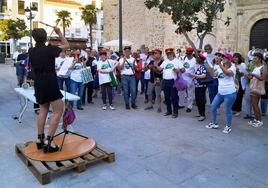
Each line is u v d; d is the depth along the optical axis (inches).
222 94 257.6
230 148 221.3
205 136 249.8
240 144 230.5
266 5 730.8
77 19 2110.0
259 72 273.7
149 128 273.3
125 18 907.4
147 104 388.5
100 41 1977.1
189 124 287.7
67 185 163.6
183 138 243.9
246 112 313.7
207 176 174.7
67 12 1822.1
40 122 189.6
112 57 449.7
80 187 161.5
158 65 335.6
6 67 1087.6
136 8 872.3
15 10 1819.6
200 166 188.7
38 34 181.6
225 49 659.4
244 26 772.0
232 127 278.2
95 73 411.5
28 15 941.8
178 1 350.9
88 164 190.1
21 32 1450.5
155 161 195.8
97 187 161.3
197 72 301.1
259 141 238.1
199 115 321.1
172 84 313.0
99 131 263.1
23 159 193.2
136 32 880.3
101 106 376.2
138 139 240.7
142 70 397.4
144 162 194.1
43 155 181.2
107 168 184.7
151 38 784.9
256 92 275.6
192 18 357.1
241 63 318.3
